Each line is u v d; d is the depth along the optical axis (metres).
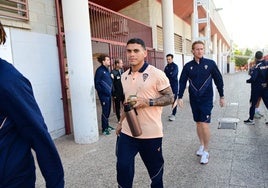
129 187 2.68
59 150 5.25
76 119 5.62
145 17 13.22
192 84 4.28
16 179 1.27
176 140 5.62
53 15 6.13
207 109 4.26
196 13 10.93
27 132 1.26
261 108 9.02
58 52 6.27
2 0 4.89
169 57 7.59
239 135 5.80
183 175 3.86
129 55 2.62
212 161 4.34
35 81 5.58
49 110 5.96
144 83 2.60
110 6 13.16
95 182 3.78
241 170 3.95
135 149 2.67
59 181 1.39
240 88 16.66
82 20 5.35
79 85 5.50
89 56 5.53
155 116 2.62
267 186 3.44
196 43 4.16
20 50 5.22
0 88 1.17
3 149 1.23
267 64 6.43
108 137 6.07
